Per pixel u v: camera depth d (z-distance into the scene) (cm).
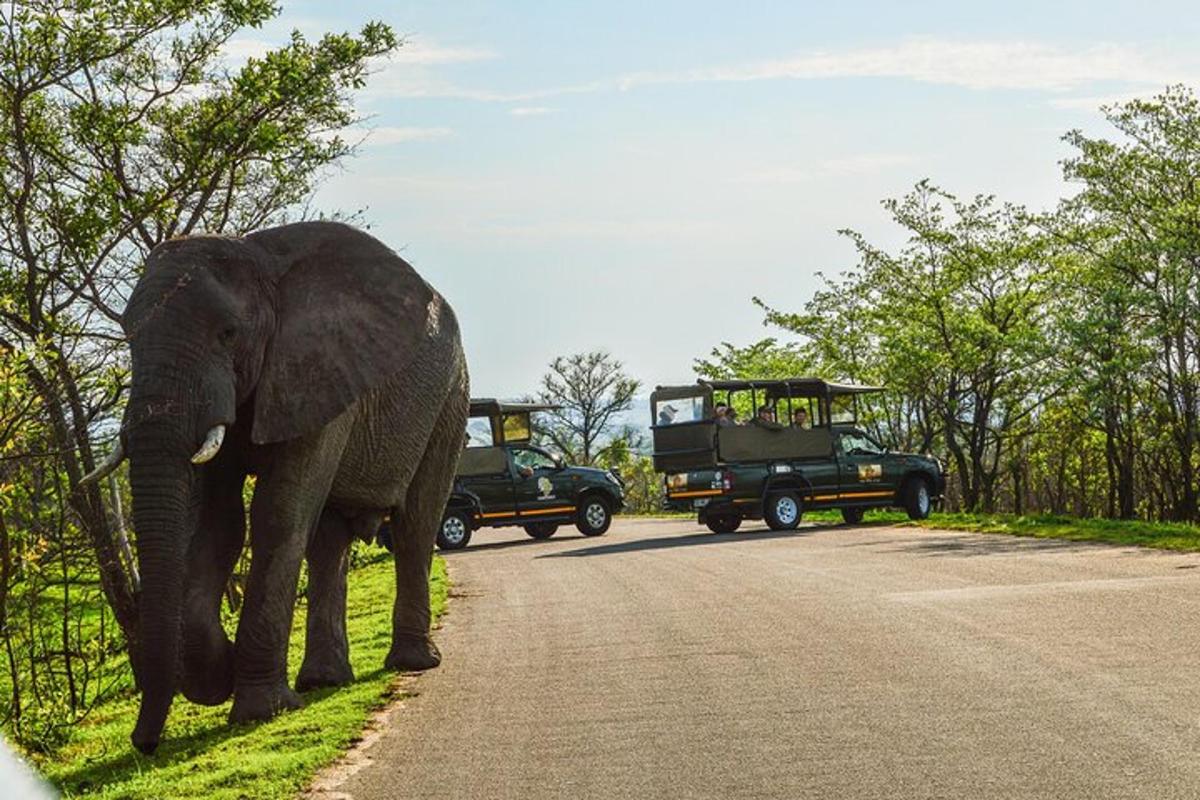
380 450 1191
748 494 3241
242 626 1058
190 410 968
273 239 1092
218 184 1920
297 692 1192
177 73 1769
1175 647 1174
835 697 1015
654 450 3331
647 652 1294
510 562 2712
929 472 3394
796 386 3316
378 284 1113
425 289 1152
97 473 989
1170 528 2559
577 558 2675
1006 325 4638
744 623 1459
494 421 3578
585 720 980
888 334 4759
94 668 1477
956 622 1381
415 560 1316
